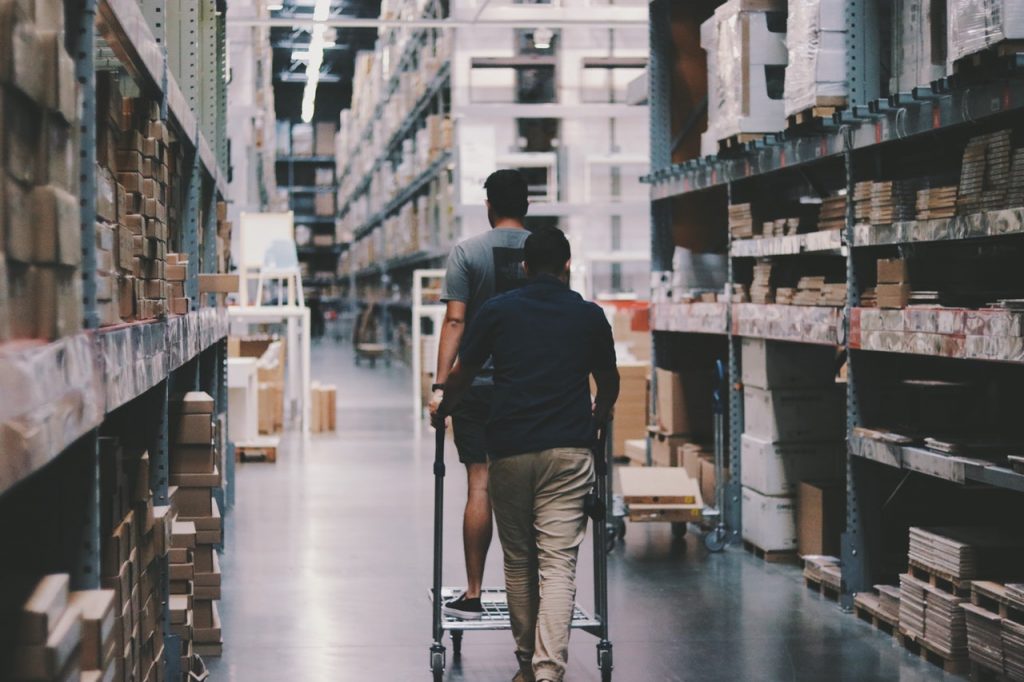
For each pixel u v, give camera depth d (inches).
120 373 103.3
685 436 316.8
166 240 162.9
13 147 68.8
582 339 152.7
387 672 175.5
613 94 533.3
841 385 251.9
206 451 182.7
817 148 223.0
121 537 114.3
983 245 208.4
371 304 1066.1
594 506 152.6
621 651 185.6
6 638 70.3
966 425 214.5
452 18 510.9
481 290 183.8
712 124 265.6
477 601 179.0
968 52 160.1
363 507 319.3
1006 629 157.6
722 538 260.4
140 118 141.6
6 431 61.7
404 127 736.3
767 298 253.4
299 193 1496.1
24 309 72.4
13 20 66.2
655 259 329.4
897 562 214.8
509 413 149.9
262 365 501.0
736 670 175.5
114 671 101.1
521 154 518.3
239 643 190.4
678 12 323.6
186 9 204.1
